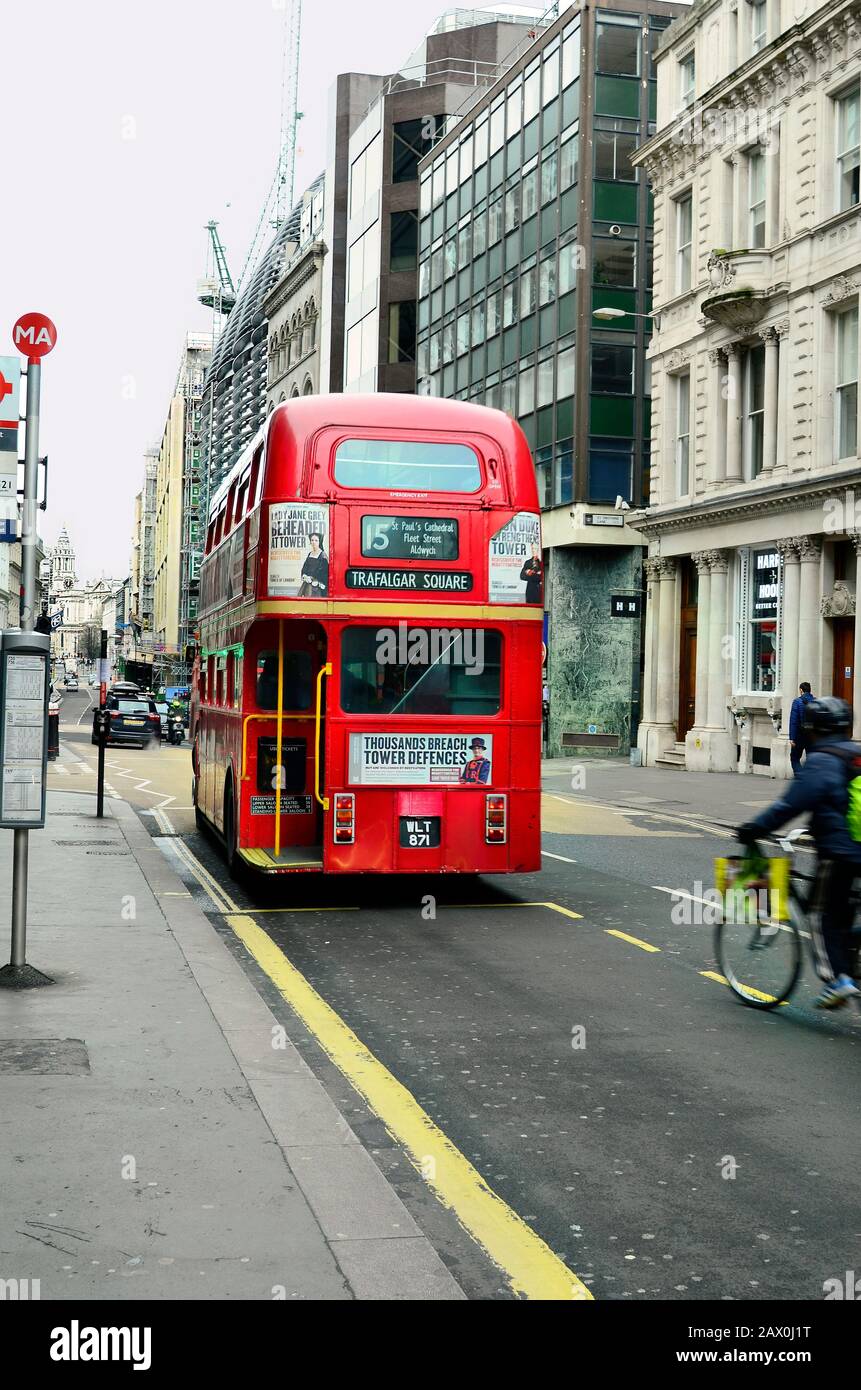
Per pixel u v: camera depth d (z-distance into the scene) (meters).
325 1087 6.60
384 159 58.78
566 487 40.38
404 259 58.12
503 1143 5.75
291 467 12.12
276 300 83.44
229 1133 5.40
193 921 10.90
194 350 161.88
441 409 12.52
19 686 7.91
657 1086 6.64
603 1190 5.19
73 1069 6.23
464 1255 4.54
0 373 8.60
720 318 29.92
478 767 12.45
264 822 13.52
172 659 142.12
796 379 27.91
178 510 144.38
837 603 26.73
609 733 40.88
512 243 44.62
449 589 12.34
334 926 11.50
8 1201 4.63
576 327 39.53
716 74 31.81
